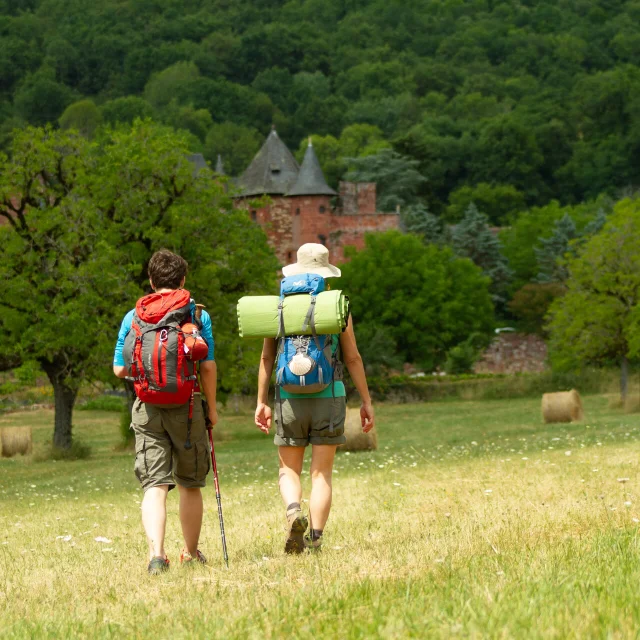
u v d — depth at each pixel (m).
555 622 10.80
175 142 89.62
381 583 13.73
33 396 165.12
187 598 14.61
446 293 186.62
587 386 168.00
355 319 184.38
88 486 56.28
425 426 115.75
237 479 52.50
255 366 93.69
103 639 12.33
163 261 18.52
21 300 81.88
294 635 11.26
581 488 27.83
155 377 17.66
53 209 84.06
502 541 17.69
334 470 47.91
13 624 13.59
